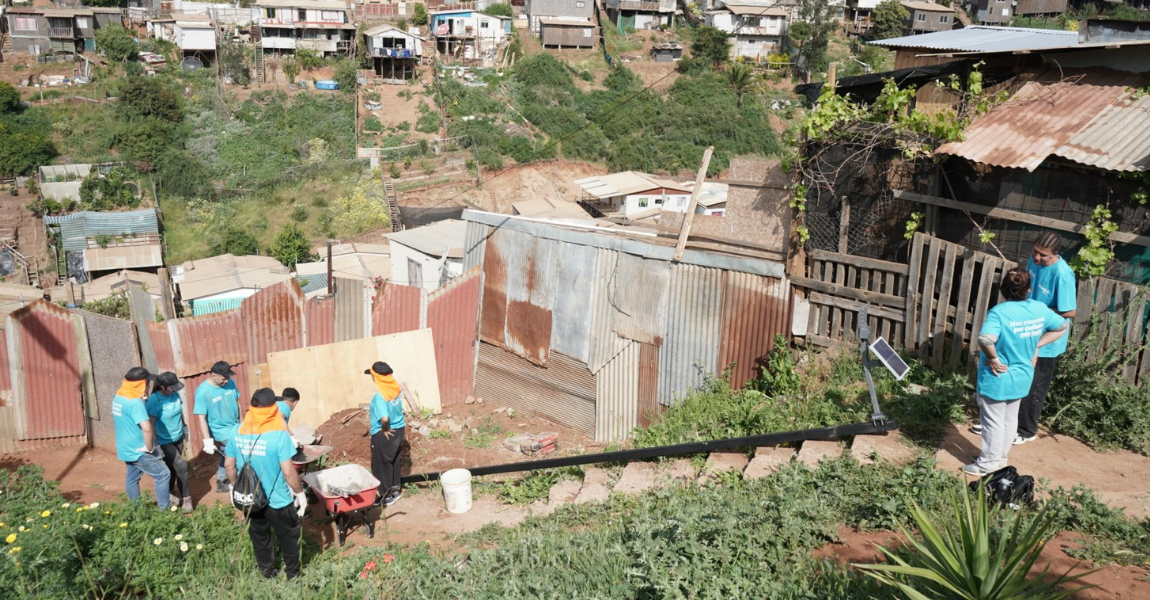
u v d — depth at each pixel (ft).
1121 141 25.68
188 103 183.01
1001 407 19.49
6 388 35.40
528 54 221.05
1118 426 23.00
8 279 131.13
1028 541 12.60
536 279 41.50
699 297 35.19
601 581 17.70
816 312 32.37
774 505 19.85
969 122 28.84
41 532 18.74
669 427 31.07
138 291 37.93
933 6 224.74
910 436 23.38
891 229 30.30
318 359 39.40
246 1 225.76
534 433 39.11
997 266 25.82
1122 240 25.36
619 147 178.40
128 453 25.81
